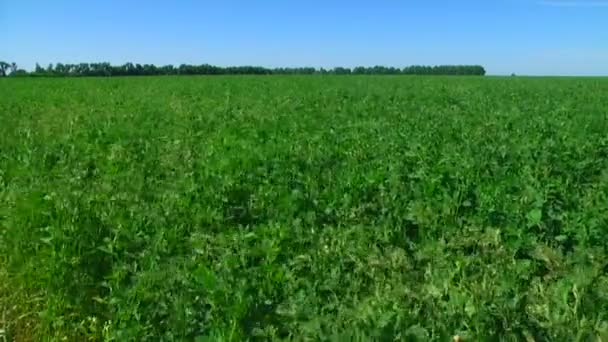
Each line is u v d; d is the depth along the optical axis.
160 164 10.28
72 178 8.67
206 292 4.88
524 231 6.50
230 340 4.33
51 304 5.46
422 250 5.93
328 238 6.25
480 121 16.70
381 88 38.09
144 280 5.21
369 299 4.65
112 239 6.40
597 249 5.77
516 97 29.34
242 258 5.62
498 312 4.24
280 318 4.69
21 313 5.57
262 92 34.16
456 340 3.91
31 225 6.64
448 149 10.76
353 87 39.66
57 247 6.01
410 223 7.16
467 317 4.20
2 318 5.42
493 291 4.54
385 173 8.66
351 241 6.19
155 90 37.03
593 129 15.02
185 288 5.04
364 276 5.48
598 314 4.31
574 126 15.05
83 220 6.62
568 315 4.29
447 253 5.82
